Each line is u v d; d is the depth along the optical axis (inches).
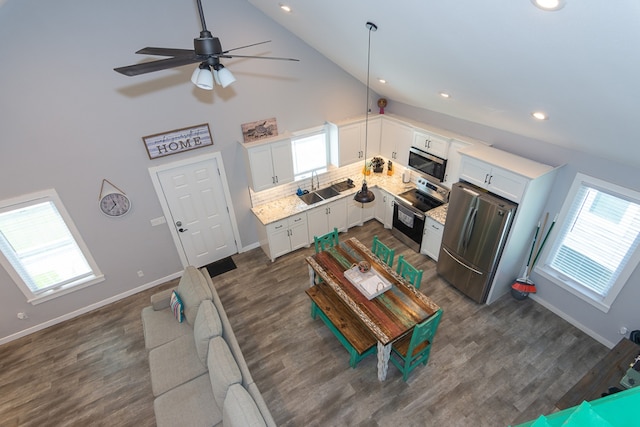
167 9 155.6
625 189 137.7
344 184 252.5
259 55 186.9
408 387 148.9
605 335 162.9
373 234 251.4
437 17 101.4
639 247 140.4
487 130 181.6
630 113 98.7
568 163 152.9
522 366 156.1
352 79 223.6
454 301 192.7
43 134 151.8
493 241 167.6
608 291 156.3
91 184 171.3
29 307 180.5
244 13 173.6
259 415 106.0
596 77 90.0
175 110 176.7
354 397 146.0
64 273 185.3
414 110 223.6
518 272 192.7
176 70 168.4
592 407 28.6
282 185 234.7
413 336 130.7
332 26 150.1
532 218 167.6
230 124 194.7
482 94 141.3
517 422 135.5
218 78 107.5
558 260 175.5
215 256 229.5
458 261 190.9
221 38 173.0
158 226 200.1
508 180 156.9
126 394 152.8
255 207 227.9
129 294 207.6
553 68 96.5
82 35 144.0
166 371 137.9
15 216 161.5
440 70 139.5
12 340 181.8
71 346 177.0
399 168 256.8
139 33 153.9
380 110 243.1
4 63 134.8
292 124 215.8
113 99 160.1
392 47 140.9
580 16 72.0
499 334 171.8
